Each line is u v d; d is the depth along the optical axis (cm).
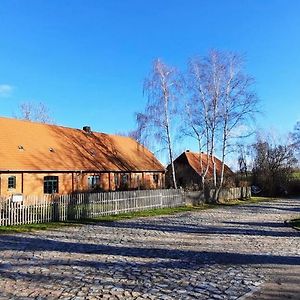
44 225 2044
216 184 4606
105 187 4206
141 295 791
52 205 2262
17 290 823
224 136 4531
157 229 1925
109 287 850
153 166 5025
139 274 974
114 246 1397
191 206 3731
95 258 1175
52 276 946
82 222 2220
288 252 1293
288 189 6191
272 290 830
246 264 1099
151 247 1382
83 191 3916
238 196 5059
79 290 825
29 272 988
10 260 1137
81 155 4128
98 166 4131
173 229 1928
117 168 4359
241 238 1636
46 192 3572
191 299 765
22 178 3366
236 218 2591
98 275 960
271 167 6303
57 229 1906
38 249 1331
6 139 3591
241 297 778
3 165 3228
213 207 3684
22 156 3497
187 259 1170
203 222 2288
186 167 5766
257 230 1927
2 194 3200
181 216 2695
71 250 1312
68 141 4231
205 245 1440
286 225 2170
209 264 1099
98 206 2614
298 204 4291
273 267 1059
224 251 1312
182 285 870
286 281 907
